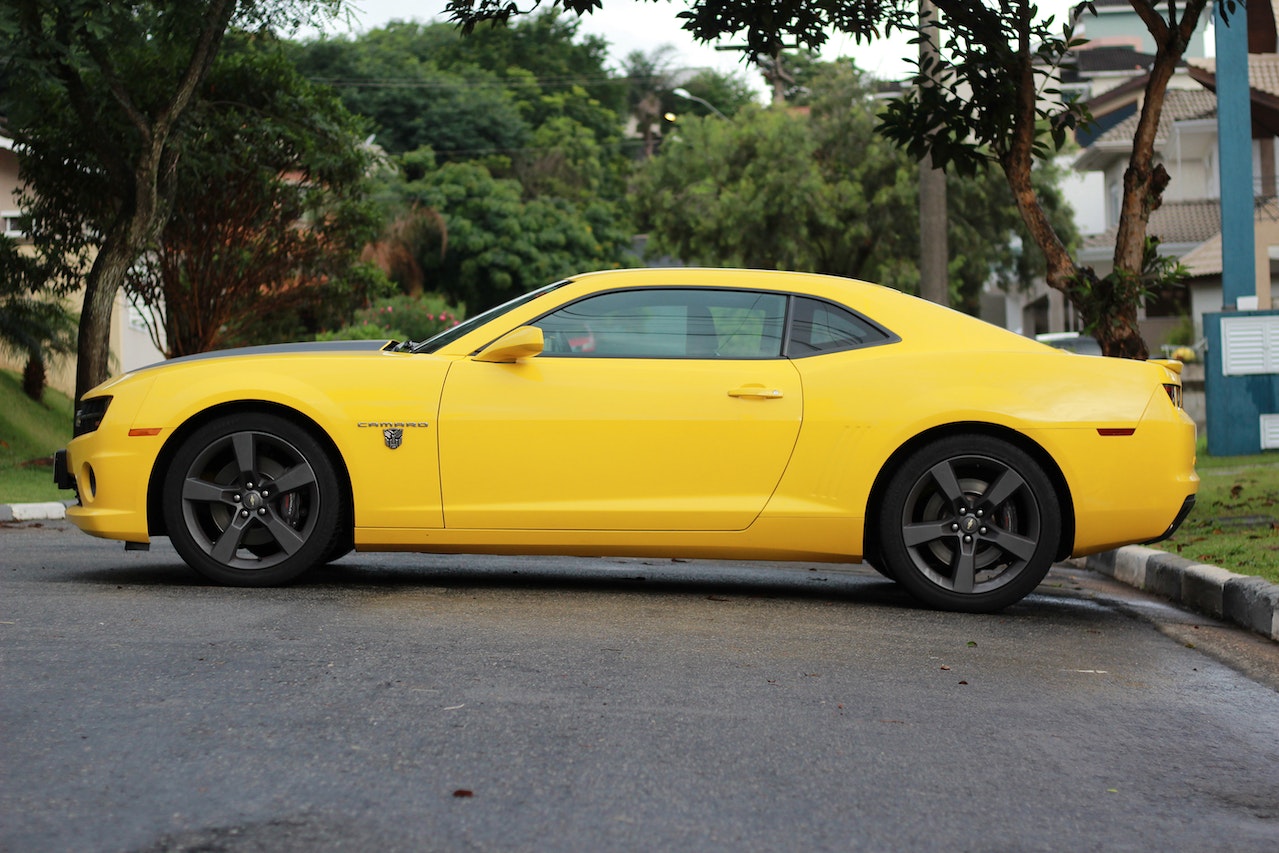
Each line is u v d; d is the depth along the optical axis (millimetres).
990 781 3604
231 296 16891
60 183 15773
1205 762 3893
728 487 6066
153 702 4051
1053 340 27906
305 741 3699
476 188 45469
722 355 6188
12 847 2887
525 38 67812
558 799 3301
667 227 36188
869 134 33781
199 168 15328
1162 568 7504
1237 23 15094
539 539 6074
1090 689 4746
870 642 5363
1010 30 9398
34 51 11695
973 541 6137
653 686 4453
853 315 6285
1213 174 34094
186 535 6145
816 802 3365
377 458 6055
